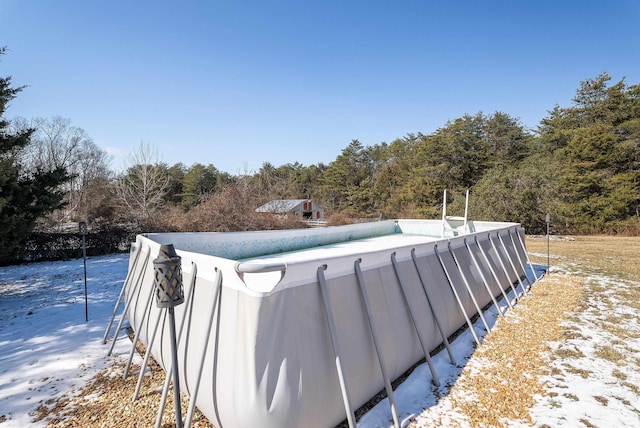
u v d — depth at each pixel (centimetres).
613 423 241
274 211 1883
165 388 228
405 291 310
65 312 520
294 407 189
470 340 399
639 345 389
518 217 1752
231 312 200
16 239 771
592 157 1873
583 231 1834
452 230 738
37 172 848
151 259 360
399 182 3106
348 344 237
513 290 590
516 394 281
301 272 211
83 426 233
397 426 226
